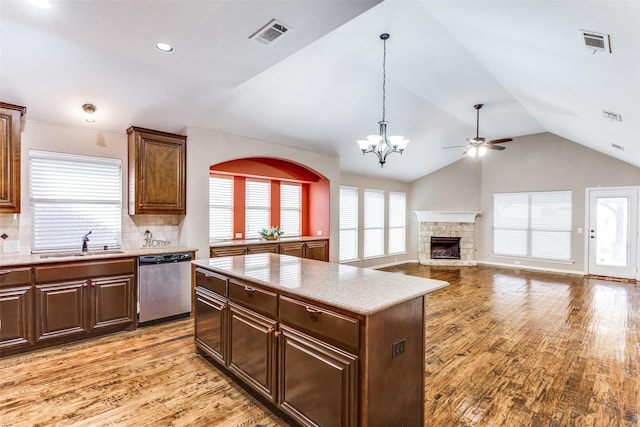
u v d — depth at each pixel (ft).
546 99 14.76
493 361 9.94
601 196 22.68
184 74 11.27
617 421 7.04
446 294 18.06
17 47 9.03
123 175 13.69
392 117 18.15
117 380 8.61
